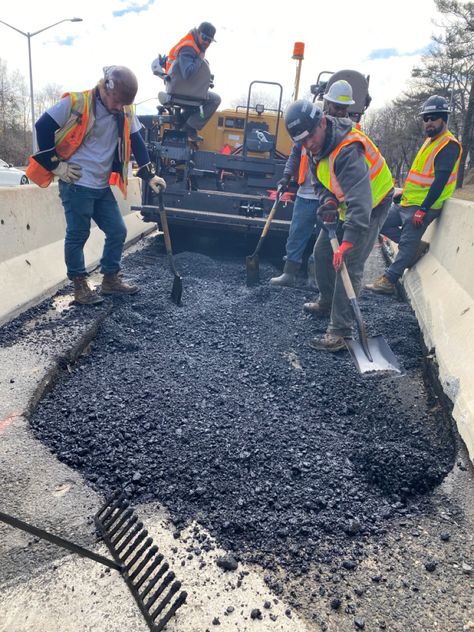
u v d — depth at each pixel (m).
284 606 1.78
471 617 1.76
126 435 2.63
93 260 5.53
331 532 2.15
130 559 1.91
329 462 2.61
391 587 1.89
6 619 1.65
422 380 3.63
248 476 2.44
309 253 6.21
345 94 4.05
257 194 6.83
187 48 5.77
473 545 2.10
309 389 3.41
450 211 4.89
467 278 3.85
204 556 1.97
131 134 4.43
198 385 3.28
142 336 4.03
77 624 1.65
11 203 4.19
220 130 7.69
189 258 6.38
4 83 50.19
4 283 3.93
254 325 4.42
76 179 3.95
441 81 39.00
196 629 1.66
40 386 2.94
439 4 34.69
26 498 2.15
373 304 5.16
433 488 2.46
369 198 3.48
